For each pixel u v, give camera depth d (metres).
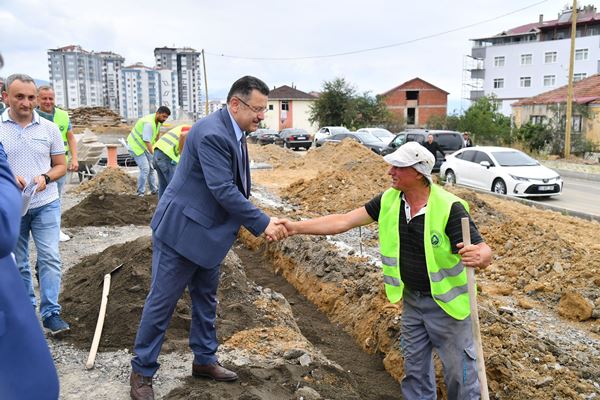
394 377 5.24
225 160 3.87
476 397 3.75
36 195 5.04
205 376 4.38
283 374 4.52
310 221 4.22
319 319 6.89
